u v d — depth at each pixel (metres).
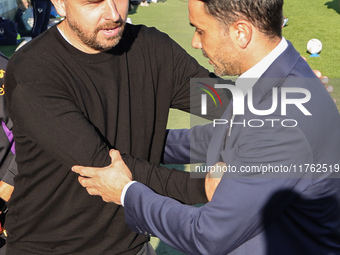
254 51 1.74
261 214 1.64
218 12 1.71
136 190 1.84
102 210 2.05
